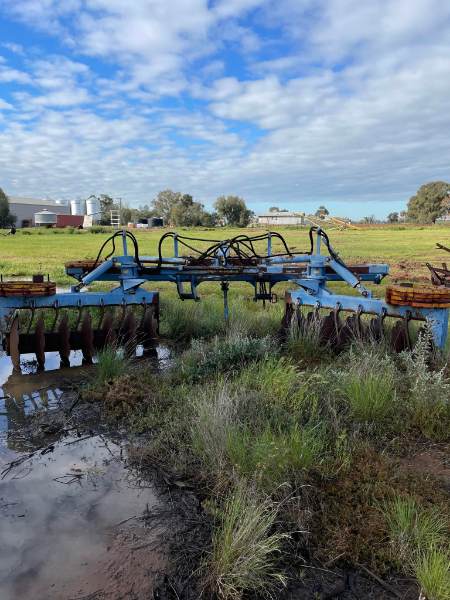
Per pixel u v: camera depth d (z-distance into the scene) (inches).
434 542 96.8
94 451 144.3
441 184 4244.6
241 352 215.6
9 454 142.4
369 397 157.9
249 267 269.7
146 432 156.4
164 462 136.9
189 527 108.3
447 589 84.7
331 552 98.3
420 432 151.9
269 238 295.7
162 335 289.4
